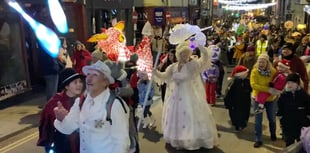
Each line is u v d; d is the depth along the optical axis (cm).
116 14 1967
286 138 591
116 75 405
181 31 661
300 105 570
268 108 707
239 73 791
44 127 405
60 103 361
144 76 801
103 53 694
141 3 2544
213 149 685
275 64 783
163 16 2500
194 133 657
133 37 2172
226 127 829
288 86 575
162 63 823
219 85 1134
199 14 3866
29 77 1127
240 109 792
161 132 793
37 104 1038
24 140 753
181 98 663
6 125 834
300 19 3039
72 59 1048
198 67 664
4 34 1025
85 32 1520
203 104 674
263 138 743
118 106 338
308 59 888
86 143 340
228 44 1839
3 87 1018
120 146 331
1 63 1012
